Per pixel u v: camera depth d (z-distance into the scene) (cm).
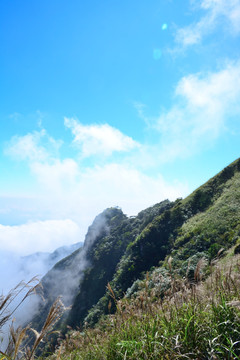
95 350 366
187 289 363
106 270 9050
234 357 239
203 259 375
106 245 10075
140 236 5828
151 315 355
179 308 332
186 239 4303
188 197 6197
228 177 5603
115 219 12769
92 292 8631
